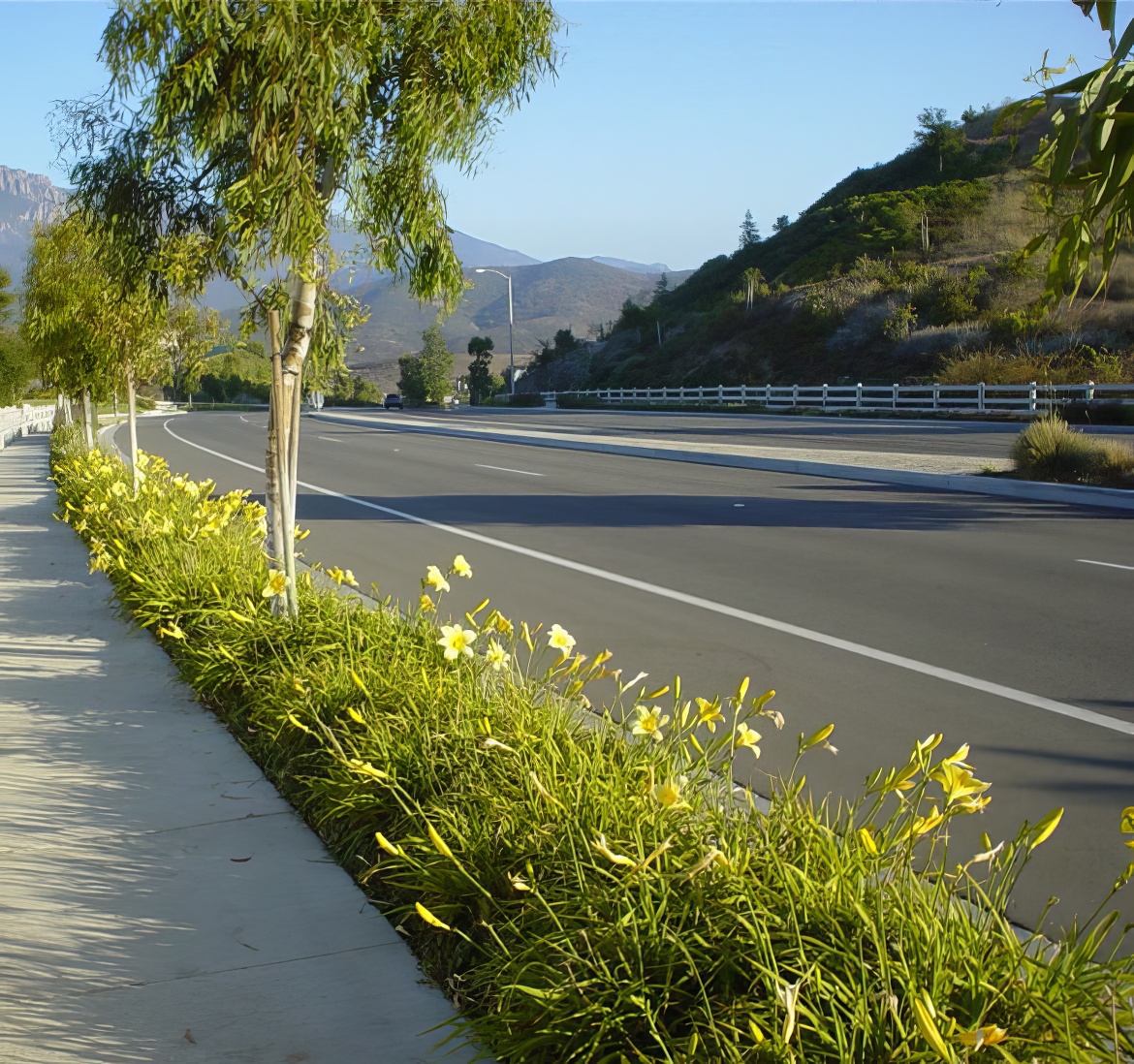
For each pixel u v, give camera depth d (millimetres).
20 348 44406
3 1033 2930
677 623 8141
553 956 2943
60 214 13648
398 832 3986
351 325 7023
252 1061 2832
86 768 5059
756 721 5848
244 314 6844
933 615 8328
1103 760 5176
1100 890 3891
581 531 13164
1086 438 17703
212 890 3838
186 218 7148
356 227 6598
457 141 6477
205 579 7887
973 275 54094
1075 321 45094
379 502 16875
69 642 7551
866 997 2486
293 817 4508
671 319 75250
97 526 11945
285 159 5820
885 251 64188
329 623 6363
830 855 3039
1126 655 7094
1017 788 4848
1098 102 1776
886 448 24703
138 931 3531
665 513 14812
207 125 6066
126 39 5875
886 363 50688
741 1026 2559
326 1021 3025
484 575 10266
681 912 2906
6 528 13992
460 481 20250
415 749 4379
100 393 14711
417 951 3455
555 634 4461
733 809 3693
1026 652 7199
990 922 2895
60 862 4031
